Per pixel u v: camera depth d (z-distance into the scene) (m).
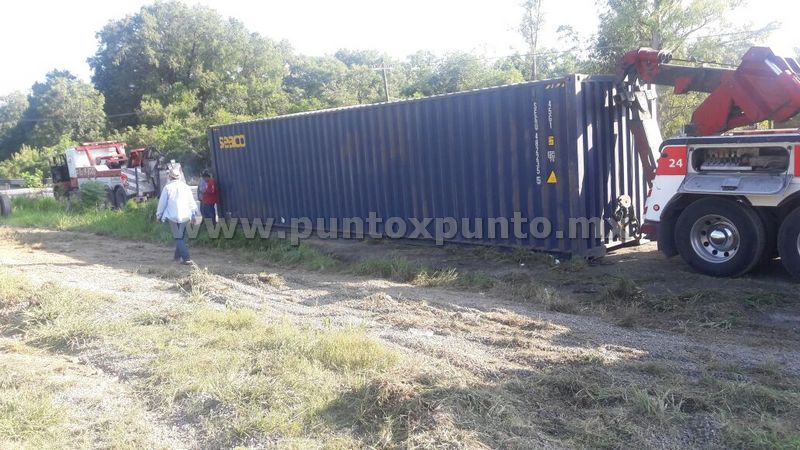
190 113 53.66
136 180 21.98
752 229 7.41
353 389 4.40
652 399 4.11
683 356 5.17
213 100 57.44
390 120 11.51
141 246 13.76
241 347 5.48
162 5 61.31
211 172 16.52
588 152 9.05
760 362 4.98
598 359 5.01
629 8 21.75
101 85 66.56
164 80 61.69
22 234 16.27
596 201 9.22
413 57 59.09
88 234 16.38
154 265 10.87
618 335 5.84
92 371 5.23
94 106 64.19
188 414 4.29
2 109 75.88
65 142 52.25
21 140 70.19
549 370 4.80
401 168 11.45
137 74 62.69
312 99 54.09
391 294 7.95
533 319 6.46
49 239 15.24
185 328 6.14
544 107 9.20
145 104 54.84
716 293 7.01
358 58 75.69
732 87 8.20
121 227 16.11
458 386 4.35
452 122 10.50
